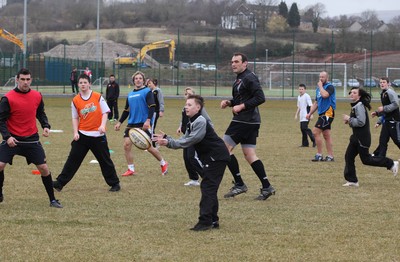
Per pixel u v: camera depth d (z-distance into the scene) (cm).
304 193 1340
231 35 8806
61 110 4103
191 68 6900
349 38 7794
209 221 991
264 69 7100
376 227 1024
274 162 1845
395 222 1062
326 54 7525
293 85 6059
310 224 1042
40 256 839
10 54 6144
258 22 10688
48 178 1162
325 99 1859
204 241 925
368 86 6538
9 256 837
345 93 6181
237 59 1251
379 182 1501
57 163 1767
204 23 11288
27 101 1135
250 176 1569
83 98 1308
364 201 1254
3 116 1120
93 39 10200
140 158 1897
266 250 880
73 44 9800
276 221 1061
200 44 7944
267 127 3100
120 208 1157
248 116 1242
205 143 1001
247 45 8025
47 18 11525
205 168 1004
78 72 6450
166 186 1416
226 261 826
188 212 1126
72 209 1143
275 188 1399
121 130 2852
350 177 1433
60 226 1009
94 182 1451
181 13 11681
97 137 1312
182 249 880
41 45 10050
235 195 1285
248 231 989
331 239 945
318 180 1521
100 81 6316
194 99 992
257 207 1182
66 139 2394
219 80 6825
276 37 8488
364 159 1423
